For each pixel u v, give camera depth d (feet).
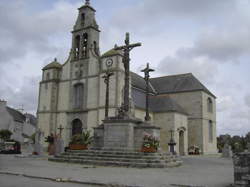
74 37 132.98
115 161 53.88
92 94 119.55
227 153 101.24
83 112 120.88
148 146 56.18
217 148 167.43
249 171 27.73
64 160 59.98
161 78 164.35
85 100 121.39
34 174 37.81
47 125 129.18
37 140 92.53
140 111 121.60
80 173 39.99
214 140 150.30
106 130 63.62
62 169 45.32
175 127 124.77
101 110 113.60
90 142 70.69
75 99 126.52
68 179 33.55
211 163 67.77
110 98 111.75
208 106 149.28
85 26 130.41
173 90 150.20
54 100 131.64
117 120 62.64
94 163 55.11
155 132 61.31
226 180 35.01
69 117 125.59
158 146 60.23
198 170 48.65
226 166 59.16
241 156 28.37
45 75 135.95
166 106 130.21
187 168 52.26
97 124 113.91
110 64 115.55
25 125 201.67
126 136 61.00
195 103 142.31
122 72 114.21
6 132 158.20
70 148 68.49
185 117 135.54
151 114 128.67
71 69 129.90
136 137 61.82
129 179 34.53
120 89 111.75
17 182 31.09
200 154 134.92
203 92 143.43
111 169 46.70
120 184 30.60
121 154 56.54
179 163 59.00
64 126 126.11
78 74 126.72
